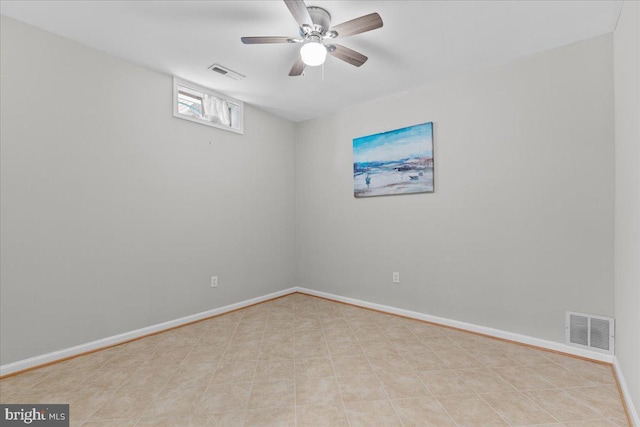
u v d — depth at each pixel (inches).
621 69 73.7
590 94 86.5
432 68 106.4
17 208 80.2
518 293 98.6
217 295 128.8
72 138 89.9
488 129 104.8
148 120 107.4
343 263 146.6
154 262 108.7
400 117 127.0
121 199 100.3
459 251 111.2
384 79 115.0
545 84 94.2
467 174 109.3
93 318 93.6
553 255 92.2
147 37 89.4
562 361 85.2
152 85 108.7
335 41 90.6
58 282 86.8
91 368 82.4
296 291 166.4
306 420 61.3
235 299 136.0
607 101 83.8
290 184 164.6
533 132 96.0
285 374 79.3
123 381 75.8
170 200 113.6
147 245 106.8
